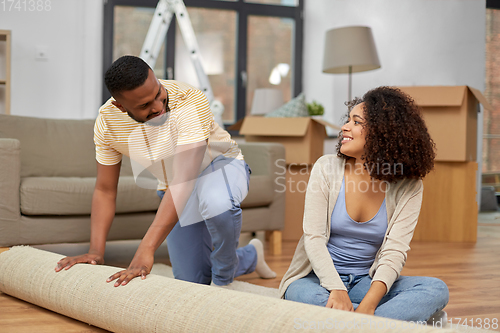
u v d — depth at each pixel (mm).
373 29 4883
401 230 1149
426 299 1084
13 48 4105
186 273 1606
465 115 2893
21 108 4145
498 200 5047
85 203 2041
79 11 4297
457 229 3002
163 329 1065
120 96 1201
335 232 1229
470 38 4516
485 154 5031
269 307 972
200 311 1034
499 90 5066
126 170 2699
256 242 1828
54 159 2549
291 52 5125
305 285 1161
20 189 1951
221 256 1521
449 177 3014
